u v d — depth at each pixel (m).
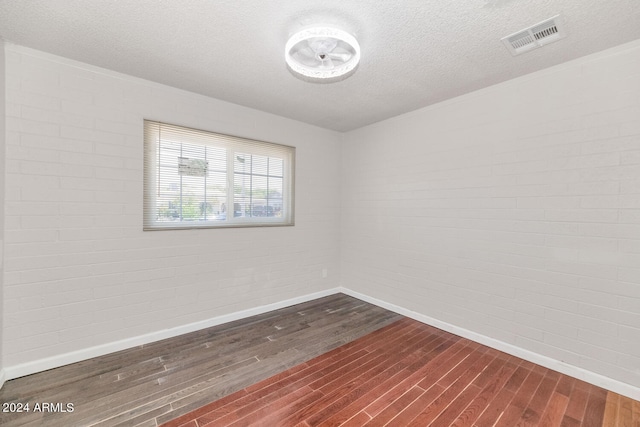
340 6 1.60
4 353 2.00
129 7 1.63
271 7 1.62
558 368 2.21
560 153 2.21
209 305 2.98
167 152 2.71
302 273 3.79
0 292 1.96
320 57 1.89
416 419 1.71
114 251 2.44
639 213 1.89
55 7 1.62
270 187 3.47
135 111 2.52
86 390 1.93
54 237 2.18
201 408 1.78
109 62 2.26
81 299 2.29
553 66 2.23
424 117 3.15
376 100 2.96
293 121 3.63
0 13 1.67
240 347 2.55
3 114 1.96
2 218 1.97
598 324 2.05
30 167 2.08
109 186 2.40
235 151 3.16
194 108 2.84
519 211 2.43
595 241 2.06
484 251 2.66
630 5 1.58
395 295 3.48
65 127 2.21
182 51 2.09
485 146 2.64
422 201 3.18
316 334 2.84
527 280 2.39
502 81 2.51
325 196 4.03
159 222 2.70
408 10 1.63
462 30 1.81
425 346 2.62
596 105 2.04
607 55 2.00
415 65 2.24
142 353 2.42
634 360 1.91
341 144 4.21
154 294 2.64
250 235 3.27
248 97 2.93
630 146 1.92
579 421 1.71
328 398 1.89
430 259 3.11
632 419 1.73
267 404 1.83
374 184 3.74
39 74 2.11
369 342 2.69
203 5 1.60
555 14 1.67
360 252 3.95
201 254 2.91
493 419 1.72
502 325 2.54
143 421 1.67
